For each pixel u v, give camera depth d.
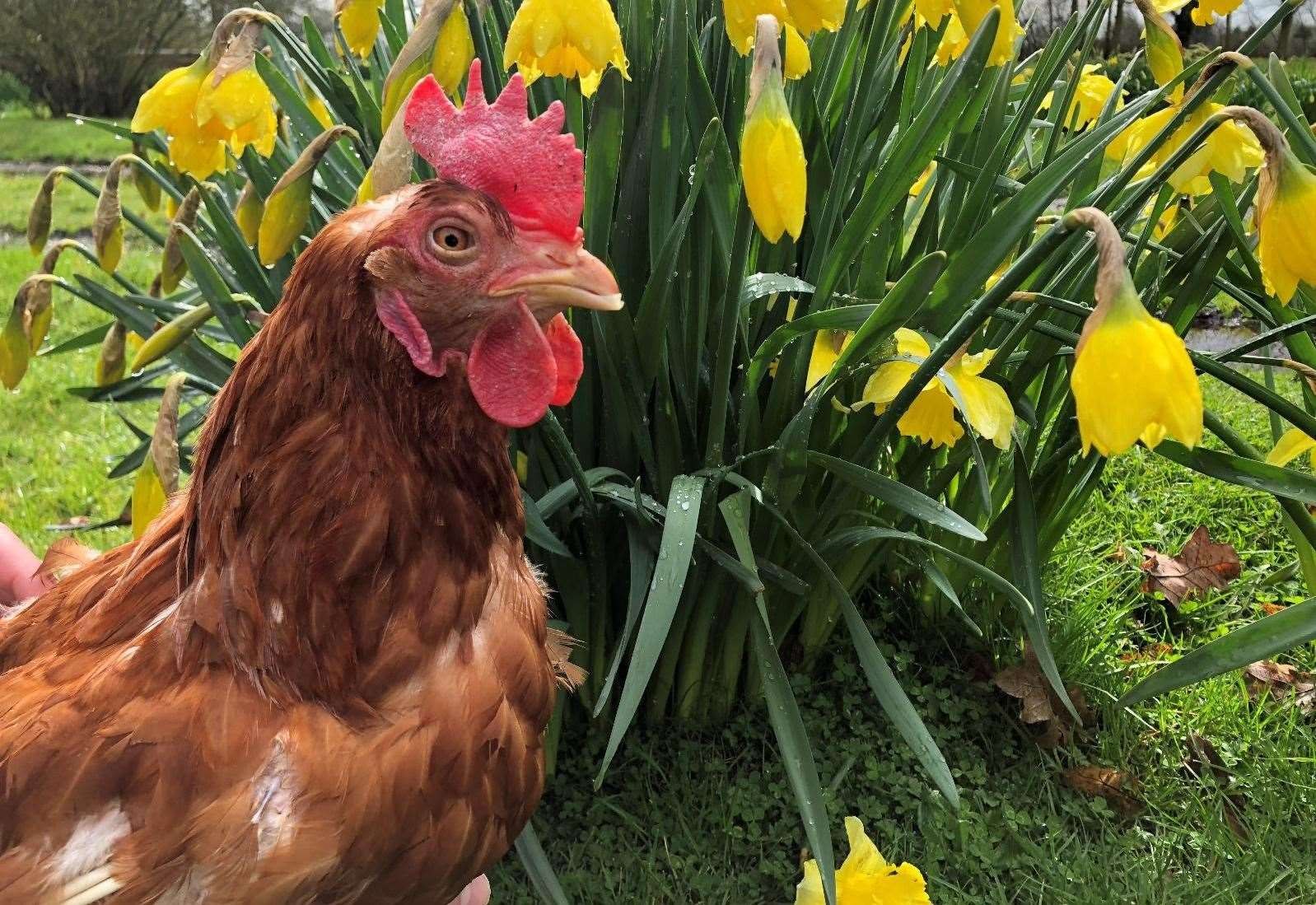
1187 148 0.44
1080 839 0.58
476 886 0.44
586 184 0.48
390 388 0.32
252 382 0.32
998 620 0.67
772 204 0.39
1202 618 0.74
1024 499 0.54
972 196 0.49
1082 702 0.64
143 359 0.53
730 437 0.55
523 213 0.31
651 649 0.42
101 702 0.33
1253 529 0.83
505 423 0.33
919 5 0.46
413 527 0.32
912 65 0.54
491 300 0.31
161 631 0.34
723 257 0.52
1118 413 0.32
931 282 0.41
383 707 0.33
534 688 0.36
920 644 0.67
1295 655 0.72
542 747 0.38
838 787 0.58
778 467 0.50
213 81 0.48
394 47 0.56
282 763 0.32
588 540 0.53
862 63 0.55
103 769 0.31
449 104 0.32
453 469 0.33
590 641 0.57
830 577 0.50
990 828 0.57
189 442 0.84
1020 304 0.54
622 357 0.51
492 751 0.34
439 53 0.45
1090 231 0.51
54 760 0.32
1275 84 0.54
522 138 0.31
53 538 0.89
